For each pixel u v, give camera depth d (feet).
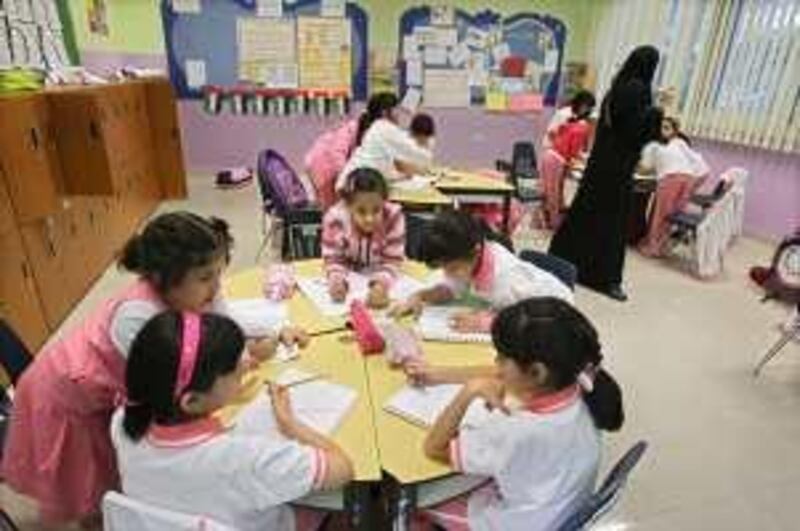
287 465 3.29
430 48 20.86
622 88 11.04
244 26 19.44
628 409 8.29
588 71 22.11
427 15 20.47
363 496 3.76
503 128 22.36
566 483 3.66
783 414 8.35
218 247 4.40
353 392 4.46
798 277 11.93
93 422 5.05
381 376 4.70
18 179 8.57
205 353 3.02
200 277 4.33
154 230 4.34
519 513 3.67
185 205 17.31
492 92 21.84
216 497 3.19
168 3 18.74
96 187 10.34
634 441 7.60
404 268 6.98
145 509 3.00
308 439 3.77
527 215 16.38
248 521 3.42
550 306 3.62
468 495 4.00
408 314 5.73
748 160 16.33
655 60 10.94
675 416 8.19
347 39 20.20
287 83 20.29
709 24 16.69
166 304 4.43
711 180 17.37
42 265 9.32
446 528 4.01
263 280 6.46
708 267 13.37
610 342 10.27
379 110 12.90
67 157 10.05
